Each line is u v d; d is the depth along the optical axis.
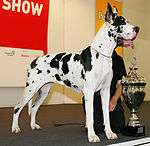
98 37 2.61
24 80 5.39
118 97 2.93
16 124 3.03
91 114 2.58
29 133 2.96
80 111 5.01
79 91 2.81
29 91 2.98
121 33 2.55
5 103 5.30
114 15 2.56
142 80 2.91
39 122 3.73
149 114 4.80
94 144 2.45
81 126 3.40
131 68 3.05
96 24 6.89
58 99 6.12
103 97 2.71
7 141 2.57
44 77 2.97
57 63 2.88
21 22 5.33
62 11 6.16
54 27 6.00
